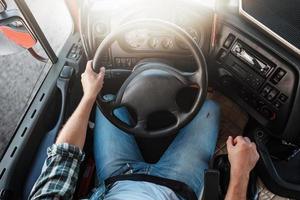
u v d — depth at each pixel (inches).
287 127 55.4
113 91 63.1
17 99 84.7
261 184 60.9
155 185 47.5
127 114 56.7
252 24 51.1
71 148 43.9
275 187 55.2
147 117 47.9
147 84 45.9
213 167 56.3
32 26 56.0
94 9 53.8
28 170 55.8
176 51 56.4
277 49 49.2
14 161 52.6
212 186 40.5
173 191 47.5
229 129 67.5
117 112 56.9
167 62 55.9
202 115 58.0
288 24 48.8
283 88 52.2
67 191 41.4
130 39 54.7
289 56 48.6
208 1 54.3
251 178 57.3
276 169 57.6
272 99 54.9
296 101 51.7
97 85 47.3
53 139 56.3
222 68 59.2
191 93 61.5
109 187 48.8
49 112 61.0
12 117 82.5
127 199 44.8
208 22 53.8
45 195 40.3
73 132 46.2
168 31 43.4
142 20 43.3
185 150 54.6
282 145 59.5
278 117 56.0
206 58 59.6
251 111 60.9
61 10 92.5
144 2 53.2
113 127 57.1
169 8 52.7
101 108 47.9
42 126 59.2
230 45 54.9
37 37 58.1
